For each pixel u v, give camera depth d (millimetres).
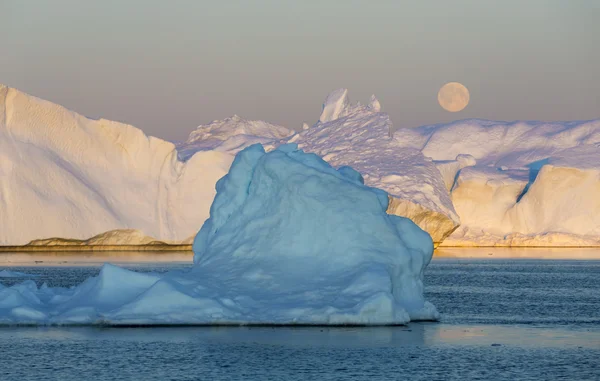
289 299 120500
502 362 102688
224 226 135250
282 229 128375
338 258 124375
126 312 119500
